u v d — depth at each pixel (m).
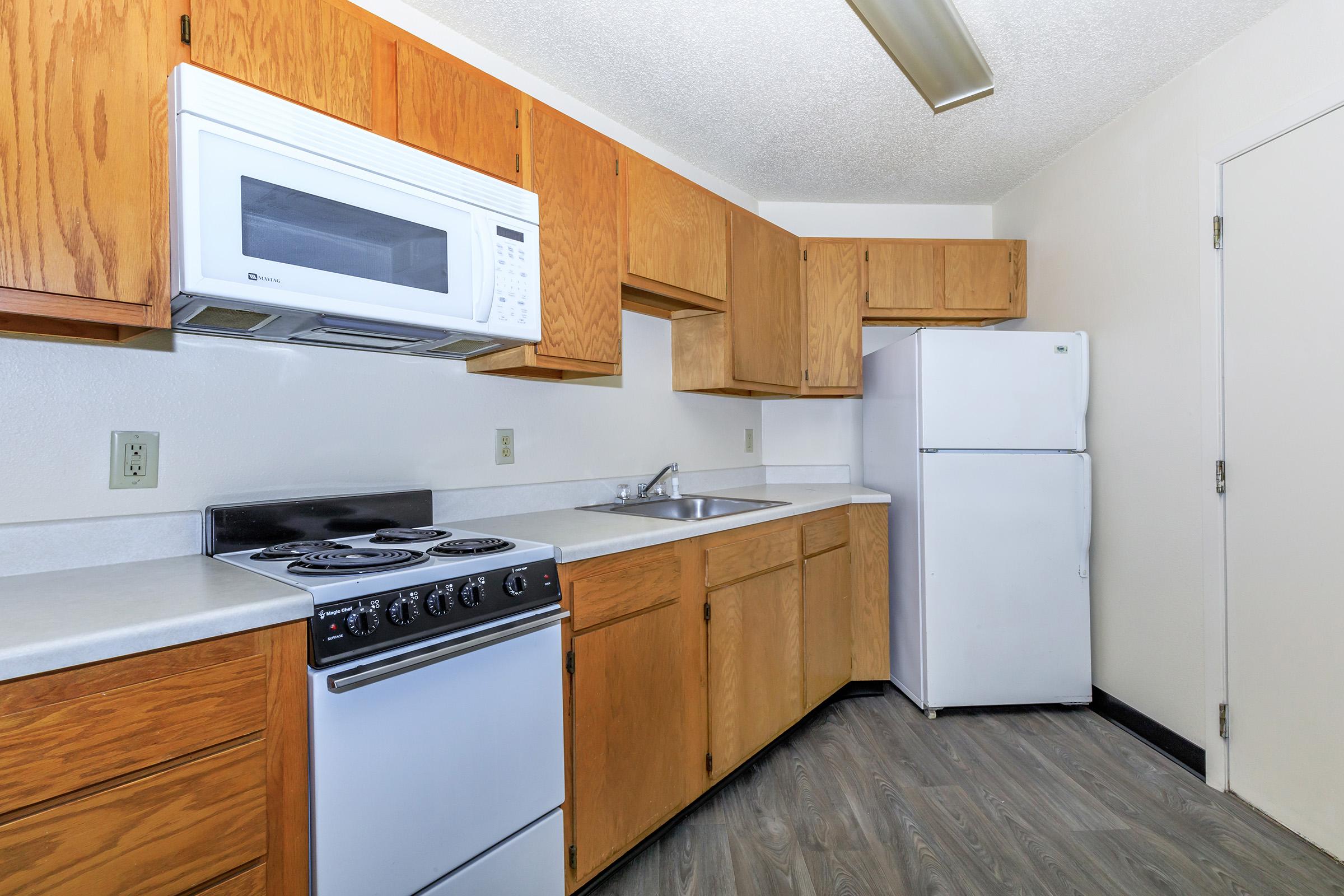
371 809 1.05
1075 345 2.50
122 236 1.03
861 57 1.98
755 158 2.70
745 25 1.82
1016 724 2.40
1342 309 1.61
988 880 1.53
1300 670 1.71
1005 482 2.48
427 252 1.38
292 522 1.46
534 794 1.32
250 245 1.11
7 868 0.72
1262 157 1.81
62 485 1.21
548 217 1.72
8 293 0.93
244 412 1.45
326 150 1.21
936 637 2.47
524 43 1.90
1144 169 2.25
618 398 2.42
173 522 1.32
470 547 1.35
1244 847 1.65
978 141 2.56
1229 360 1.93
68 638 0.77
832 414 3.31
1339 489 1.62
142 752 0.83
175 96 1.06
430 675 1.13
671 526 1.74
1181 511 2.10
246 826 0.93
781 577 2.18
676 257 2.19
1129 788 1.94
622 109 2.28
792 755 2.16
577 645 1.44
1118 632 2.40
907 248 2.97
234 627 0.91
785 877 1.54
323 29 1.29
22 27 0.94
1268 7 1.75
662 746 1.67
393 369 1.73
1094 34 1.88
